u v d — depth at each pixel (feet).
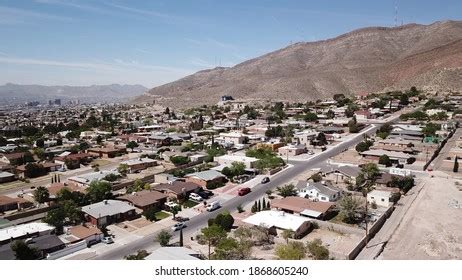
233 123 570.46
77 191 241.55
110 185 251.80
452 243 172.65
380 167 297.33
